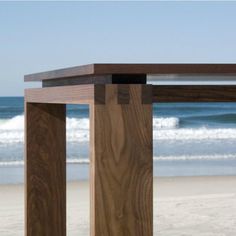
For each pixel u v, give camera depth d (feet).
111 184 8.20
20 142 71.31
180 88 8.75
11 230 21.67
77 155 56.65
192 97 8.82
